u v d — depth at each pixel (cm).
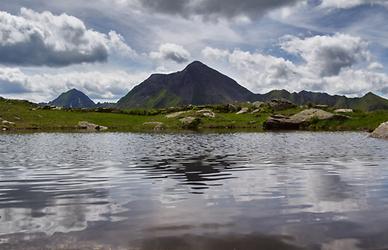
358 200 1577
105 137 6844
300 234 1119
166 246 1027
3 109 11981
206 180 2147
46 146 4809
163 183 2048
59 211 1418
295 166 2783
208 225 1220
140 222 1257
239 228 1183
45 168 2689
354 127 10038
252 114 14075
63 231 1159
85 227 1202
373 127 9688
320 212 1377
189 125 11012
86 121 11525
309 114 11156
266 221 1260
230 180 2144
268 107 15275
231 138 6562
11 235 1121
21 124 10319
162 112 15500
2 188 1914
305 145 4959
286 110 14625
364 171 2473
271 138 6538
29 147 4653
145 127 11012
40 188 1911
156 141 5822
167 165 2872
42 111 12800
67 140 6006
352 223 1226
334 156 3512
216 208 1452
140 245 1034
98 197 1680
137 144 5197
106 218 1312
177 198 1647
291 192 1770
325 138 6462
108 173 2438
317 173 2402
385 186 1908
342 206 1469
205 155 3669
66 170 2583
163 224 1232
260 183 2033
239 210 1416
